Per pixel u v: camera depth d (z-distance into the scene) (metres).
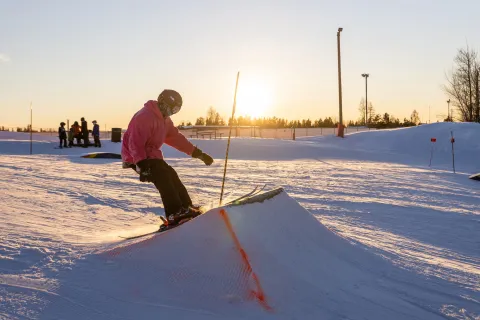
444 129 33.22
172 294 3.02
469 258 4.98
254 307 2.89
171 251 3.35
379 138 33.91
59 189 8.51
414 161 26.09
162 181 4.09
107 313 2.77
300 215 3.96
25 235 4.38
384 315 3.03
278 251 3.37
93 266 3.40
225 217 3.32
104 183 10.09
